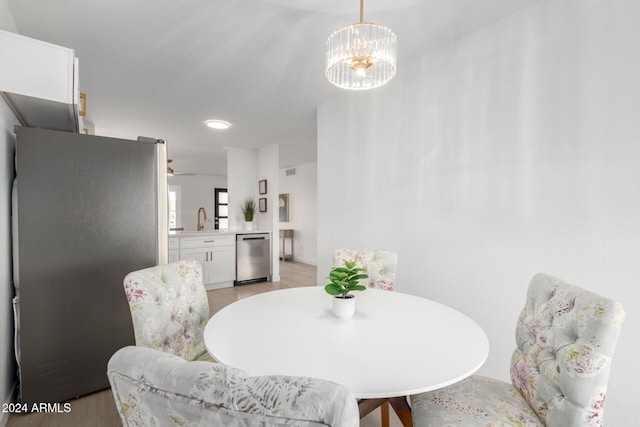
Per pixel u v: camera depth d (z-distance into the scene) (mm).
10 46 1555
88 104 3203
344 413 354
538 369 1037
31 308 1752
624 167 1466
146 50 2180
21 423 1660
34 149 1748
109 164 1980
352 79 1843
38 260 1768
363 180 2812
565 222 1637
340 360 899
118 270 2012
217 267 4719
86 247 1905
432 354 943
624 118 1465
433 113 2248
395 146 2529
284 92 2947
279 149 5555
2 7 1605
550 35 1688
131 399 496
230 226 5344
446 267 2166
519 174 1807
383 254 2080
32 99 1656
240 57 2293
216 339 1048
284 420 377
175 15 1799
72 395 1861
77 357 1881
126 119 3699
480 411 1047
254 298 1592
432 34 2039
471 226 2025
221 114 3551
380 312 1352
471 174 2025
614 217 1491
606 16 1511
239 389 406
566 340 928
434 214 2242
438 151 2217
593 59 1549
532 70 1757
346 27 1389
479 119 1987
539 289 1174
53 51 1673
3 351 1659
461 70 2080
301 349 973
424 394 1166
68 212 1849
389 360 901
